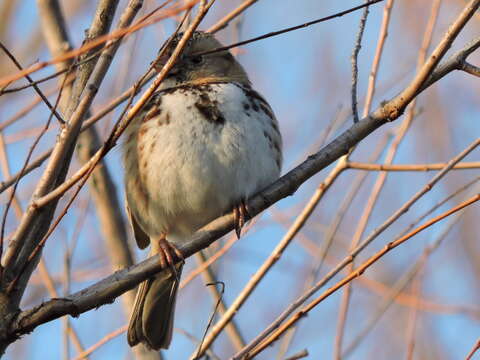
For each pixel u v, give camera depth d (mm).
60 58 6527
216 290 10938
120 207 11664
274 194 9656
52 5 11266
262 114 10758
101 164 11555
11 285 7703
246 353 8562
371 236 8680
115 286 8211
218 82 11195
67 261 10469
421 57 10305
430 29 10359
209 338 9117
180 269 10781
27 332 7738
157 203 10797
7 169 9969
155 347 10477
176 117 10461
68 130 7598
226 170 10383
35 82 7250
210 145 10375
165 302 10648
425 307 12375
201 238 9305
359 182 10719
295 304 8641
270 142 10742
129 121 7273
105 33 8039
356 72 8625
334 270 8641
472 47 8273
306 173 9398
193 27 7055
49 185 7680
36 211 7609
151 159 10516
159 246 8992
